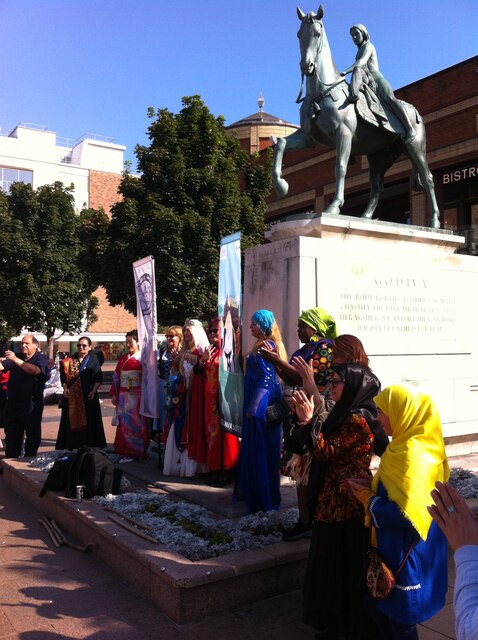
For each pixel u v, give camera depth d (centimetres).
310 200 2459
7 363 1001
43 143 4094
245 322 664
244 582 364
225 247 568
